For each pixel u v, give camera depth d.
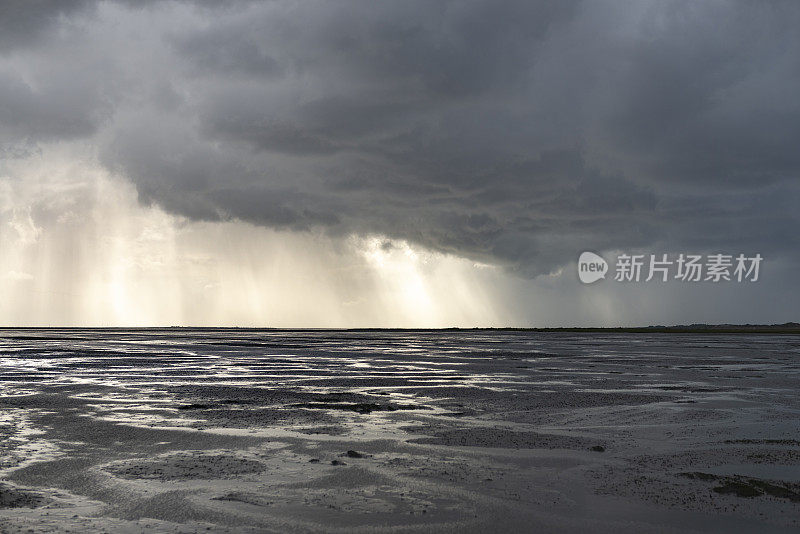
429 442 14.01
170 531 8.20
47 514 8.84
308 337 117.06
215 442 13.91
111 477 10.84
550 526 8.53
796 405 20.44
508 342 94.19
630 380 29.31
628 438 14.62
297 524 8.50
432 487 10.30
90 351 55.06
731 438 14.66
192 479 10.74
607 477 11.04
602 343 89.31
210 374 31.83
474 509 9.18
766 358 48.62
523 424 16.56
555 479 10.88
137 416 17.50
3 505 9.21
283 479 10.74
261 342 84.12
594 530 8.40
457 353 55.97
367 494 9.89
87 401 20.61
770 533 8.34
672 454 12.91
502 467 11.72
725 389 25.25
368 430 15.50
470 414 18.36
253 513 8.93
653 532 8.36
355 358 47.12
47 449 13.04
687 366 39.25
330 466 11.68
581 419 17.45
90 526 8.36
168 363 40.16
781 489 10.32
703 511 9.19
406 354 53.66
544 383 27.73
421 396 22.72
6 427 15.50
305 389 24.86
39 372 32.16
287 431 15.28
